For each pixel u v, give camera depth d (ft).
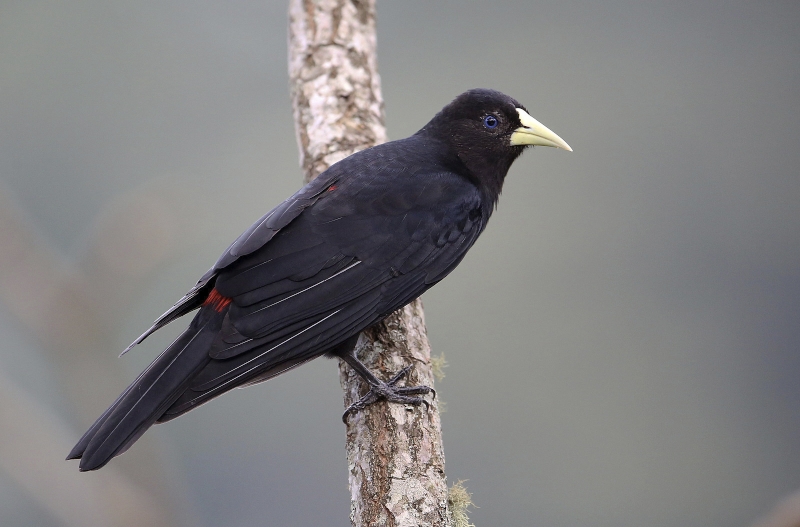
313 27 24.66
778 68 72.74
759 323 60.80
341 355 18.67
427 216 19.65
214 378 17.12
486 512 49.42
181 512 22.71
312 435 47.24
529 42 72.79
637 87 71.61
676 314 61.21
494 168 22.12
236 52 62.34
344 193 19.40
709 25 72.49
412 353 19.44
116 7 61.77
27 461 22.30
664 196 65.62
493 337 55.21
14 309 21.24
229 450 46.50
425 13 71.92
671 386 57.47
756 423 58.49
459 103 21.93
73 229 57.16
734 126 70.64
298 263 18.34
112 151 59.72
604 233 61.93
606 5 73.00
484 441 51.44
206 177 59.31
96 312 21.50
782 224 65.21
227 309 17.85
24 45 60.34
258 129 61.05
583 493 51.47
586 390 55.72
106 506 21.94
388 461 17.19
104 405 21.56
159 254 21.54
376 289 18.79
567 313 58.65
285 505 46.32
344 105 23.79
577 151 67.26
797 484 56.34
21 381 33.24
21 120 59.77
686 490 54.80
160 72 62.18
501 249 60.64
